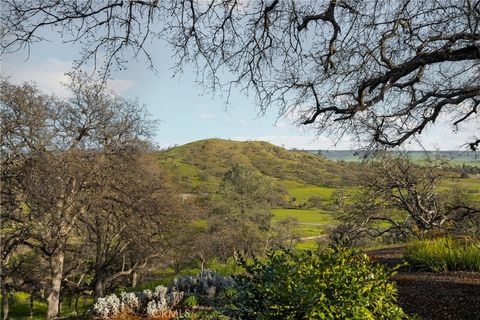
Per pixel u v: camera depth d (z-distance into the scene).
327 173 101.62
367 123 7.96
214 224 45.34
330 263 4.38
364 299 4.06
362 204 20.38
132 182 20.72
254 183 53.59
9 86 19.14
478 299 6.46
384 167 18.45
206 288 9.19
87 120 20.22
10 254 22.91
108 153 20.52
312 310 3.79
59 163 19.03
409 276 8.67
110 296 9.26
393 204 20.67
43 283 25.83
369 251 14.01
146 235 20.95
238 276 4.66
